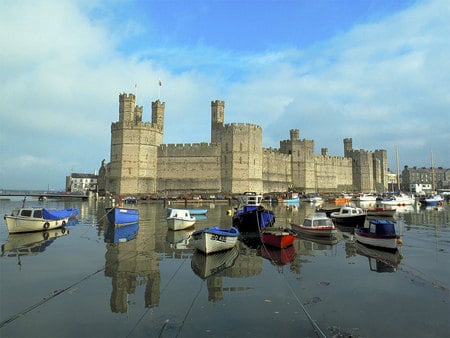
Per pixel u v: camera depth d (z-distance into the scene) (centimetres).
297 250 2128
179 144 8069
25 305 1189
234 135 7912
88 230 3003
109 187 7694
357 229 2361
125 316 1094
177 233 2822
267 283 1436
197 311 1134
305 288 1372
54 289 1357
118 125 7644
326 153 11419
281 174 9375
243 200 4697
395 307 1172
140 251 2081
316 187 10281
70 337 958
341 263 1784
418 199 7531
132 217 3366
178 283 1434
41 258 1891
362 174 11531
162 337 955
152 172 7894
